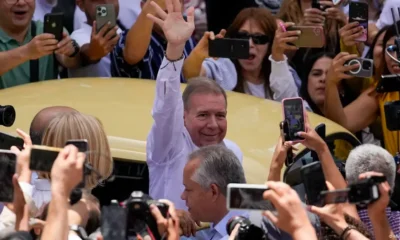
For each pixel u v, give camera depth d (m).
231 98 19.59
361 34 22.61
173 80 15.50
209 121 16.16
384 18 25.95
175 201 15.93
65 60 22.02
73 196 11.57
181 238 14.50
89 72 22.22
